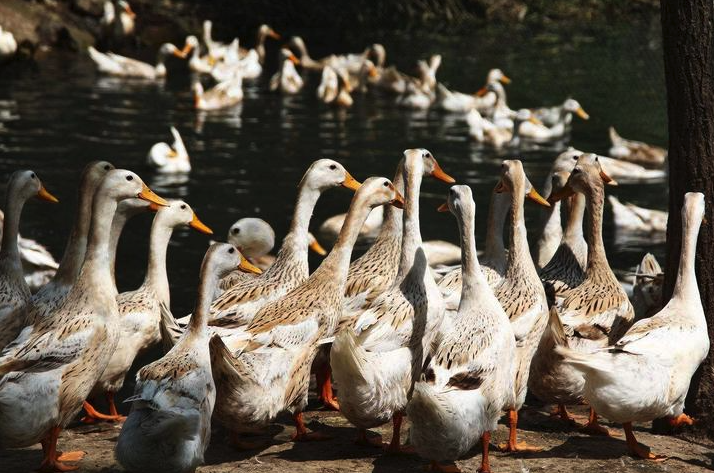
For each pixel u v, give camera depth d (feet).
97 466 27.84
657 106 104.99
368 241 63.10
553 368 29.48
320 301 30.48
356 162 78.95
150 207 36.40
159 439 23.81
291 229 35.53
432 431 24.76
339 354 26.55
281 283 34.53
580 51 136.87
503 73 122.72
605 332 32.86
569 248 38.60
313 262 57.67
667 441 30.96
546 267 39.04
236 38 141.69
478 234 62.69
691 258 29.35
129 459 24.03
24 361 26.99
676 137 31.17
